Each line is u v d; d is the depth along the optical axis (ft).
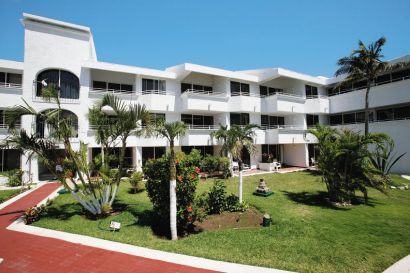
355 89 83.92
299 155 85.05
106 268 17.99
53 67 60.03
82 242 22.82
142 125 32.63
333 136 40.06
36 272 17.52
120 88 70.85
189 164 29.50
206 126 75.00
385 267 18.30
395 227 27.04
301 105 82.89
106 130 34.17
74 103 60.18
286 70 77.71
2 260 19.29
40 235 24.59
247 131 45.70
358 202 38.58
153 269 17.83
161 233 27.76
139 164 64.18
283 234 25.16
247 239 23.93
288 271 17.62
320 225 27.66
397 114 73.05
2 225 27.86
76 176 56.39
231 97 73.97
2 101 55.16
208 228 29.04
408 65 64.95
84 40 64.08
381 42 63.77
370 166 38.52
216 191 34.78
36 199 41.22
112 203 36.47
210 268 18.01
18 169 56.44
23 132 29.89
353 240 23.40
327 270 17.76
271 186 51.57
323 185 52.37
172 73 70.69
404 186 49.57
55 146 32.32
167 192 27.91
